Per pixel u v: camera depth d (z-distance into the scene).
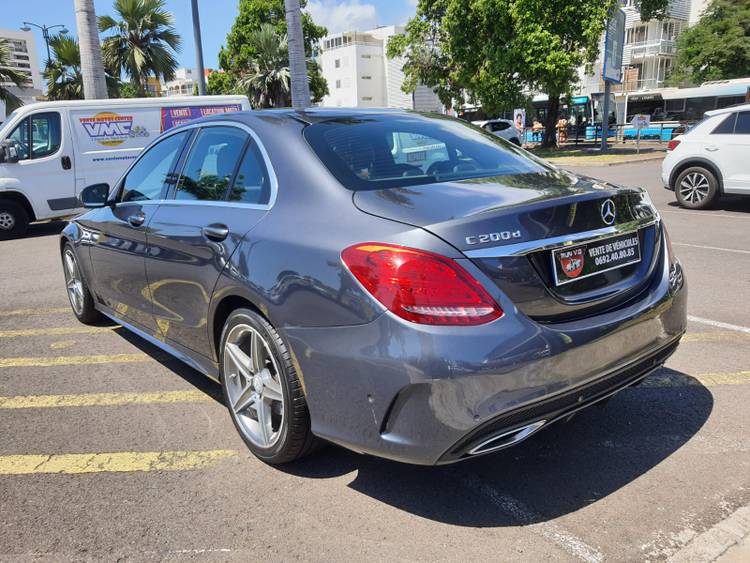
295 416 2.63
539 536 2.35
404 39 32.47
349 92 73.56
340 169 2.73
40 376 4.18
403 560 2.25
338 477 2.81
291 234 2.59
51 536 2.45
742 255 6.93
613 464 2.84
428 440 2.17
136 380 4.06
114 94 24.72
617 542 2.30
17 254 8.95
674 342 2.87
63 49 25.33
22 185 10.23
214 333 3.14
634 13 49.84
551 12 23.41
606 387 2.51
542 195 2.52
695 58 39.78
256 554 2.31
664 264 2.87
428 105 56.25
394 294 2.17
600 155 24.81
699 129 10.10
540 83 24.72
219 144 3.38
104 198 4.39
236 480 2.82
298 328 2.48
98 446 3.18
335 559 2.27
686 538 2.31
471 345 2.11
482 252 2.20
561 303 2.36
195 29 16.94
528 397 2.20
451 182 2.76
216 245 2.97
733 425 3.16
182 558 2.30
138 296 3.89
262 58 31.11
